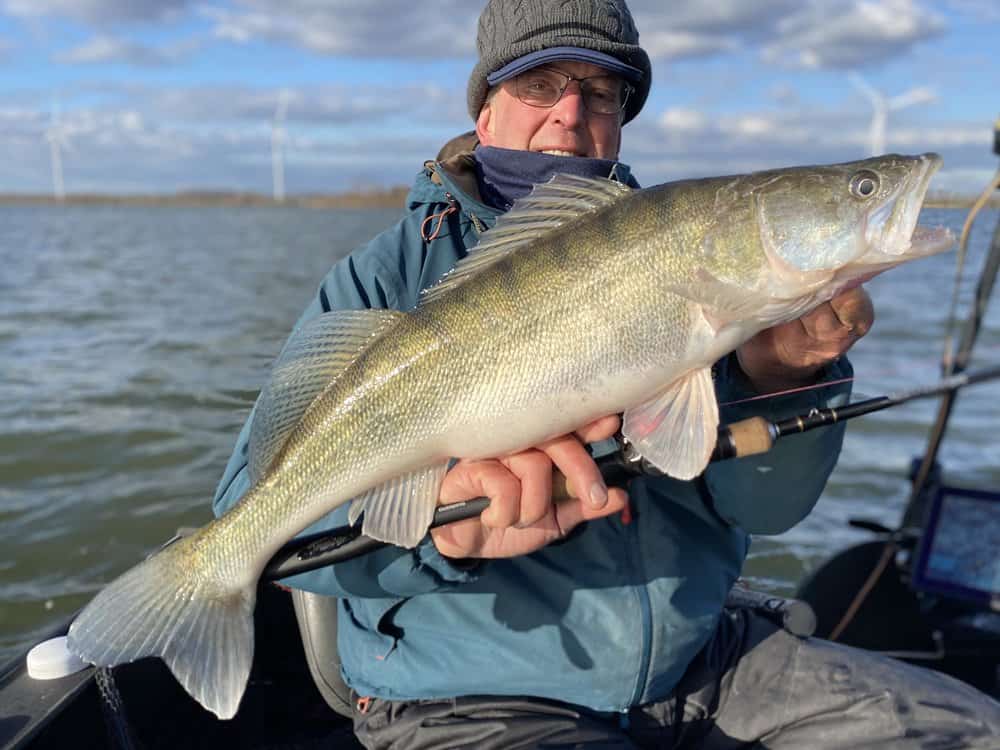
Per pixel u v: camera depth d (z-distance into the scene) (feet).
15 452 7.19
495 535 2.21
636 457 2.27
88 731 2.50
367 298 2.55
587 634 2.42
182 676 2.24
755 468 2.52
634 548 2.50
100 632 2.23
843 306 2.20
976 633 4.19
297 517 2.34
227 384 8.32
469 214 2.71
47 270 24.81
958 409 9.43
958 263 4.43
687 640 2.54
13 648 4.55
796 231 2.26
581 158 2.78
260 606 3.36
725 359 2.68
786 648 2.86
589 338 2.27
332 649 2.93
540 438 2.26
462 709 2.39
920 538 4.36
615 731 2.38
